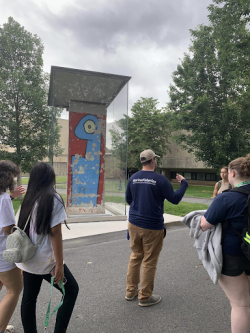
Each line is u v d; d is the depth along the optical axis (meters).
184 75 19.77
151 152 3.14
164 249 5.23
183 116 18.67
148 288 2.95
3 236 2.12
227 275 1.96
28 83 14.20
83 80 7.56
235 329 1.93
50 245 2.03
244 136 17.12
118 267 4.20
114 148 8.30
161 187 2.91
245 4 11.53
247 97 15.66
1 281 2.20
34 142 14.02
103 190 8.41
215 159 17.89
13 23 13.75
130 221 3.09
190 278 3.77
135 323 2.63
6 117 13.78
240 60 12.64
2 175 2.13
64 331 2.18
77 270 4.06
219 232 1.99
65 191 8.16
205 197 17.34
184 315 2.79
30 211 2.00
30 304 2.12
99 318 2.72
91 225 7.30
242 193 1.93
